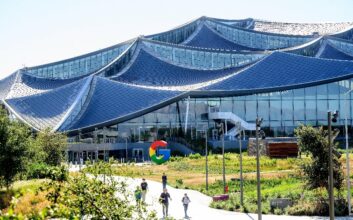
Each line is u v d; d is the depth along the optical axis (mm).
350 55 144000
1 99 126875
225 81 120438
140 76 128000
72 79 131250
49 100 118312
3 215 12086
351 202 42500
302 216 40250
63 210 15383
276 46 161875
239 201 45875
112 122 112500
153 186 59125
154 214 19844
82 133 111125
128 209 19016
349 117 125875
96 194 18250
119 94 117125
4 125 51312
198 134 120000
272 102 124438
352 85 126000
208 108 121562
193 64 133750
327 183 41781
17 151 51469
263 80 121938
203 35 162375
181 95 116375
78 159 106875
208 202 48656
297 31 184250
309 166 42344
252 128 120750
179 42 160125
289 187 52875
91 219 18266
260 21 196500
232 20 189500
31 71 140125
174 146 114062
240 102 123312
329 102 125625
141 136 115938
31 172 54656
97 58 138500
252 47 161250
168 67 130375
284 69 124312
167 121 117875
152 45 135750
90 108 115062
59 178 18312
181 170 76375
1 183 52344
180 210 43844
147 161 102688
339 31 172000
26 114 114875
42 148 68750
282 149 88125
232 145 113312
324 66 124750
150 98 116188
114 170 23281
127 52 132500
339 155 40469
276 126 124250
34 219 13312
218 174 69750
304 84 122250
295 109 124938
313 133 41969
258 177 32812
